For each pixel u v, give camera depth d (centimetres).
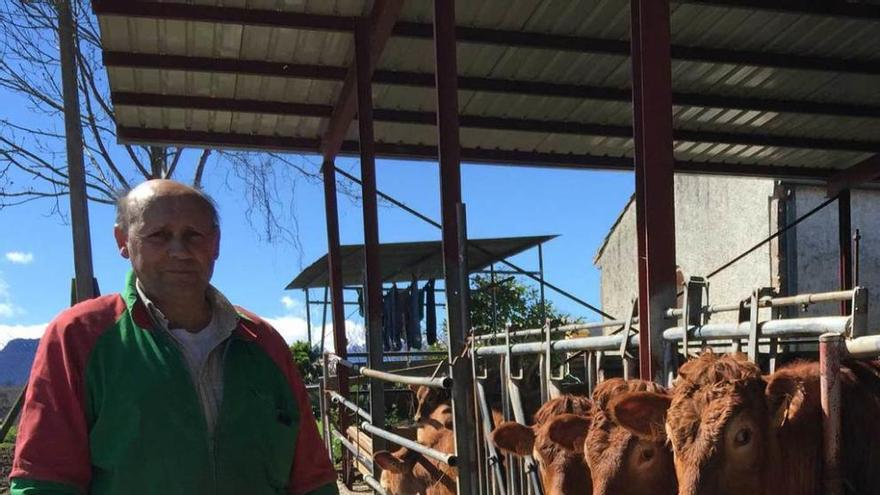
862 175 1239
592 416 368
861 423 304
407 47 945
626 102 1061
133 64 933
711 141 1169
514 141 1190
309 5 859
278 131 1166
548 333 506
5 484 887
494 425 537
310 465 249
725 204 1630
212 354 231
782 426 287
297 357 1819
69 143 826
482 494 560
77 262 826
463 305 569
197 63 948
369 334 880
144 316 221
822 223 1476
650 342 431
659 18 456
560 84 1027
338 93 1065
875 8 837
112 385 211
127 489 209
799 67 950
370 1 855
